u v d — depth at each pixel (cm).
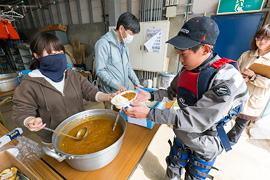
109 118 97
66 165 75
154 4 279
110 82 152
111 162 76
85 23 424
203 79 72
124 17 139
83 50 442
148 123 104
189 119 62
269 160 184
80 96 115
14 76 229
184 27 70
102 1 359
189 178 110
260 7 199
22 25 659
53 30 459
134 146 88
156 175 161
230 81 62
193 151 101
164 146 205
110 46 154
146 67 303
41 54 85
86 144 78
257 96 165
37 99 93
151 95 112
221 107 60
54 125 104
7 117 283
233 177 161
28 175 57
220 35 249
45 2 484
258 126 221
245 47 232
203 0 243
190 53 69
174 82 110
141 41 287
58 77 97
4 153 62
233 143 198
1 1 552
